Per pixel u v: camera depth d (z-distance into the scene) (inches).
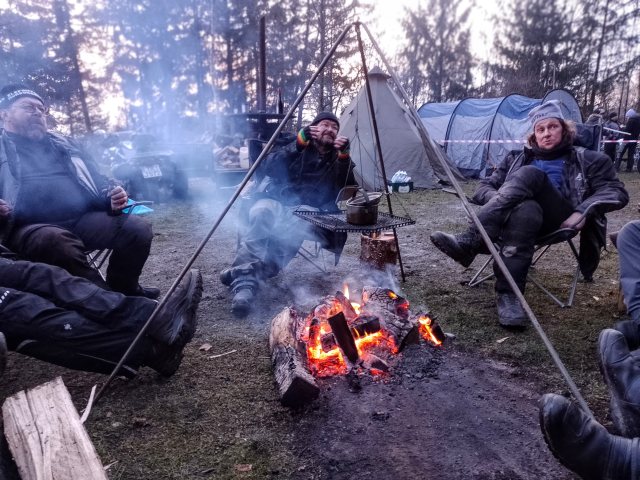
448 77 1139.3
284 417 79.0
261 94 474.9
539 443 71.6
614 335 71.0
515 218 116.1
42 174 107.6
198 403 83.5
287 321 97.1
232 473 66.1
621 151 500.4
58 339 79.1
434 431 74.6
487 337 109.1
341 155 144.0
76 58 1157.1
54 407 58.0
